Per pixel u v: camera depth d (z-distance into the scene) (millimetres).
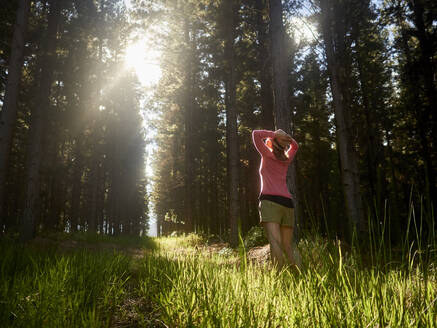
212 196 31172
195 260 3557
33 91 16484
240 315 1786
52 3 13109
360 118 20641
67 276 2719
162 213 37062
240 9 13789
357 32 10789
